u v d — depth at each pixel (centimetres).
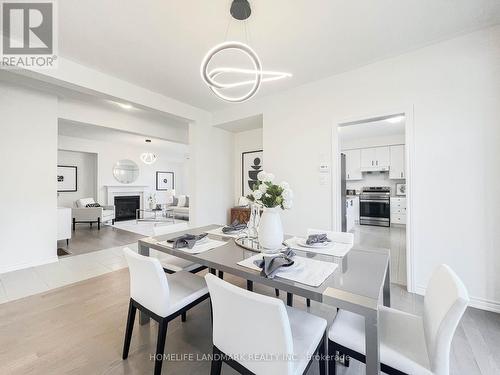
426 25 199
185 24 196
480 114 205
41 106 326
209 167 427
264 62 257
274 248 154
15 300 224
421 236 232
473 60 208
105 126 409
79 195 677
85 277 280
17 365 143
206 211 420
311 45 227
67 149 619
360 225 618
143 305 141
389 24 198
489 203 202
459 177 214
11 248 302
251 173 461
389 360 98
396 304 215
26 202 313
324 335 120
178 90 328
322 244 170
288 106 328
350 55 245
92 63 257
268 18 189
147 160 714
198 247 167
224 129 454
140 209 794
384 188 623
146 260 131
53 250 336
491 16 189
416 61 234
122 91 296
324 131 296
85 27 199
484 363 143
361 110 267
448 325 87
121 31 204
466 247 212
